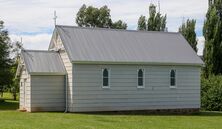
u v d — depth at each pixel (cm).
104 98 4041
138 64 4206
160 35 4688
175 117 3941
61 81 4025
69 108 3953
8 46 5984
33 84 3931
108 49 4197
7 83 5956
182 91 4447
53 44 4347
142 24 7444
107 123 3216
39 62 4041
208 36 5875
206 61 5878
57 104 4006
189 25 6656
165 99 4344
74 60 3900
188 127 3222
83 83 3953
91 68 3994
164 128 3086
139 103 4206
